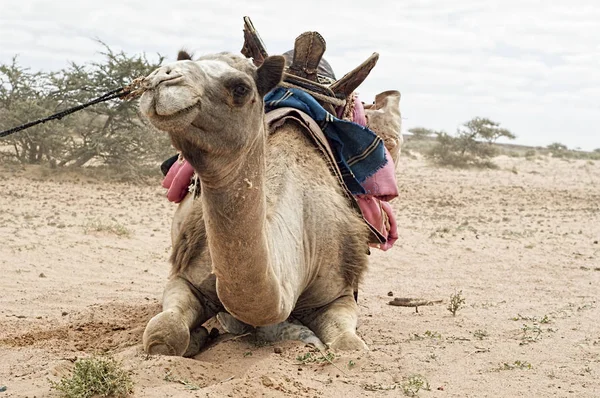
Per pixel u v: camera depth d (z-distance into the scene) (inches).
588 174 1705.2
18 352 256.2
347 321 275.9
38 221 608.1
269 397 207.0
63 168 970.7
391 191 311.6
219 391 206.7
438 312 358.3
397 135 349.7
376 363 245.3
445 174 1503.4
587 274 477.7
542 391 223.0
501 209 904.3
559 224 760.3
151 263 478.6
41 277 416.5
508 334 302.5
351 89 316.2
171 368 225.3
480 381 231.3
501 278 463.5
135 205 757.9
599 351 272.5
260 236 215.3
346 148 307.6
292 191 270.8
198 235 271.6
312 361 243.3
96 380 199.6
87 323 312.7
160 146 992.9
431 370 241.4
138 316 329.4
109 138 967.6
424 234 652.7
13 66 992.9
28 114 954.7
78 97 964.6
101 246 517.3
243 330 279.0
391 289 427.8
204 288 271.0
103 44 971.9
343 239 287.7
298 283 264.2
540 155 2432.3
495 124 1761.8
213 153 198.1
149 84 185.3
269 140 284.4
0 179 879.7
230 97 196.2
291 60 345.4
